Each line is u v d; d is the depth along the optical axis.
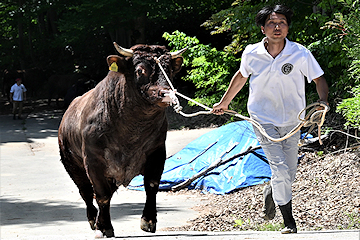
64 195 12.93
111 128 6.55
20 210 11.14
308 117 5.27
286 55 5.50
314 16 13.09
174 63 6.37
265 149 5.72
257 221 9.78
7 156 19.20
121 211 11.13
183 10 31.16
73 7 31.33
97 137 6.62
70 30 32.16
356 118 10.04
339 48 13.03
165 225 9.77
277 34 5.42
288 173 5.62
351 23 9.82
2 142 22.70
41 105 38.22
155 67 6.11
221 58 16.48
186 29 30.48
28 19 45.44
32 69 43.00
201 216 10.51
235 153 14.24
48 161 18.27
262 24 5.56
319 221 9.03
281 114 5.71
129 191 13.88
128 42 33.62
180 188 13.84
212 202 12.13
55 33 45.28
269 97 5.69
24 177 15.38
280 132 5.76
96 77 37.31
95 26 32.16
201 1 29.16
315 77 5.56
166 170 14.76
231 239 5.07
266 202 6.29
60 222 9.95
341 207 9.52
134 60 6.17
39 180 14.94
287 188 5.65
